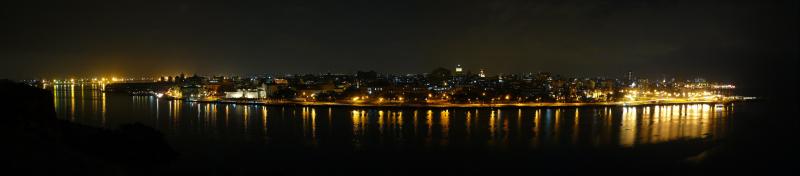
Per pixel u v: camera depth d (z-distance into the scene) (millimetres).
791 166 91438
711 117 195750
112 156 59156
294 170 86500
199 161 90875
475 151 106875
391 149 109562
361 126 160250
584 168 89188
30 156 44844
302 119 186000
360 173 85062
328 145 115062
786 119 184500
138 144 66312
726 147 110562
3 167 40281
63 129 63094
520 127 157250
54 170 43969
